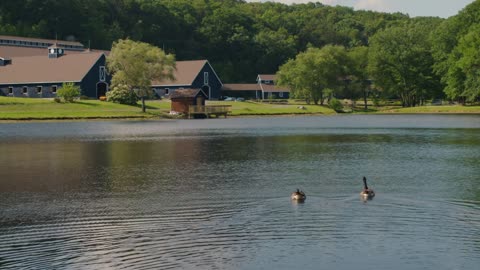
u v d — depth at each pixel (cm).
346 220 2702
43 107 11850
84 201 3238
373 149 5831
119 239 2453
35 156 5303
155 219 2791
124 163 4797
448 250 2248
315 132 8175
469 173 4169
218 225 2647
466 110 14062
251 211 2919
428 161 4859
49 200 3275
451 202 3117
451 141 6638
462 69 13525
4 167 4594
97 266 2123
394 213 2841
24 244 2397
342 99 18262
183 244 2364
